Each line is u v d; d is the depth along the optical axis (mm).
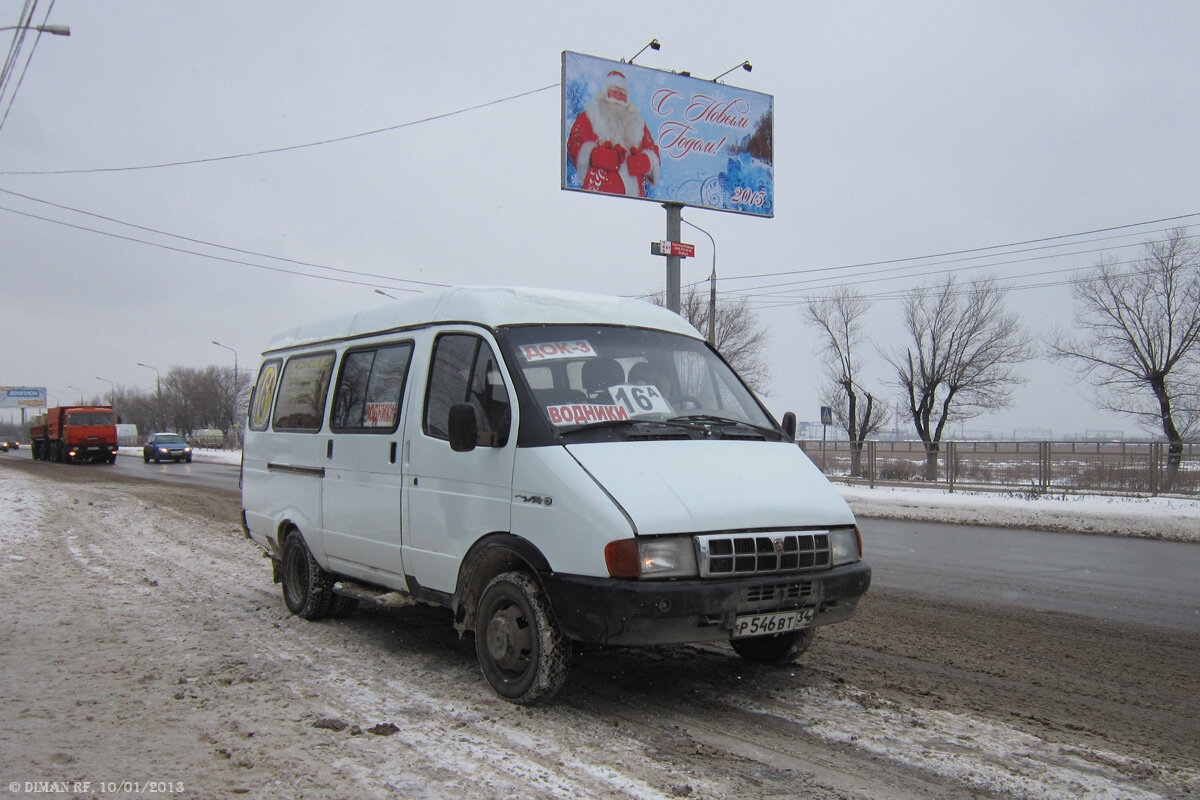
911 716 4602
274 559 7691
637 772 3746
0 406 110875
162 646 6078
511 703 4711
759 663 5641
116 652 5875
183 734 4207
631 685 5109
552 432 4699
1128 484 19609
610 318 5664
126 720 4418
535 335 5246
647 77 23906
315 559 6891
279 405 7727
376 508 5941
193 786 3559
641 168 23766
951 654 6043
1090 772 3854
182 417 93750
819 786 3641
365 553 6086
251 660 5703
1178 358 27422
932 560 11156
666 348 5691
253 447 8188
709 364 5879
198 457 50562
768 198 26016
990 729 4410
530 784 3592
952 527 15797
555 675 4508
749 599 4324
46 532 12758
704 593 4180
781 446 5379
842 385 36531
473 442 4848
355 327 6762
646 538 4203
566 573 4387
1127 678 5469
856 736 4266
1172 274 27406
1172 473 18844
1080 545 12922
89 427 42594
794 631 5109
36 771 3723
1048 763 3953
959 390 33688
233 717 4473
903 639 6492
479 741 4117
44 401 113312
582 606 4270
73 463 42875
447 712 4574
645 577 4168
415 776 3668
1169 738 4340
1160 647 6348
